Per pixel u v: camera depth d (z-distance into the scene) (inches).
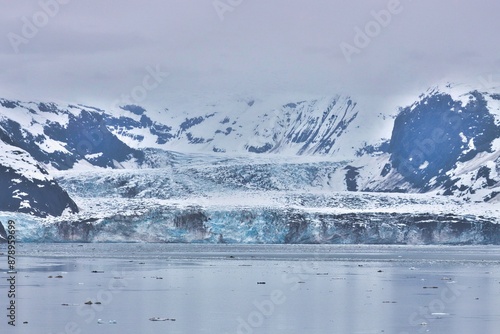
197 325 5506.9
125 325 5497.1
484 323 5590.6
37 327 5423.2
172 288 7716.5
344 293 7317.9
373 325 5526.6
